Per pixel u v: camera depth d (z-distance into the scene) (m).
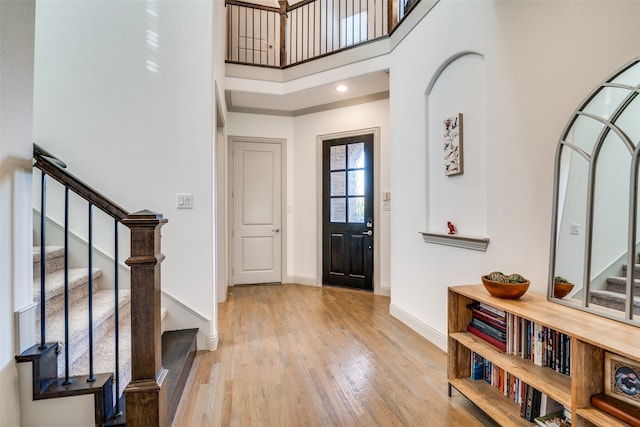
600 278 1.40
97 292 2.30
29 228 1.38
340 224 4.55
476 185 2.21
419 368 2.21
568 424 1.38
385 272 4.17
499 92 1.99
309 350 2.50
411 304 3.01
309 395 1.89
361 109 4.34
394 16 3.34
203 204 2.48
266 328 2.99
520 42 1.85
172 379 1.78
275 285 4.75
